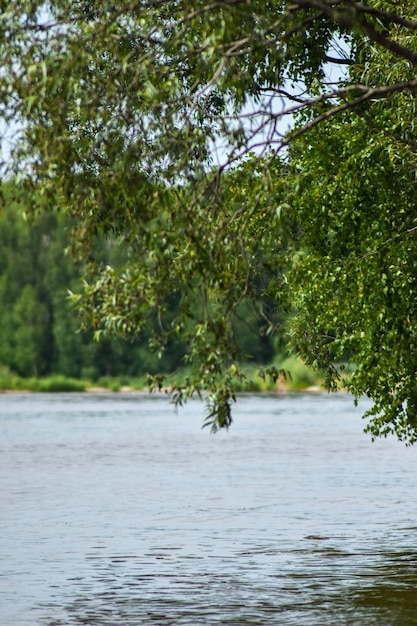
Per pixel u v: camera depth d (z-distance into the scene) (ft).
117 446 350.84
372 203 126.72
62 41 86.79
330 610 112.27
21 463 293.23
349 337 131.03
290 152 94.22
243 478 249.75
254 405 608.60
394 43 88.33
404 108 117.60
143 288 89.56
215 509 194.49
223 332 90.27
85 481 245.86
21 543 157.38
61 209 93.20
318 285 126.41
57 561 142.61
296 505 199.00
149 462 294.46
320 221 129.80
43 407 625.82
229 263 92.58
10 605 116.26
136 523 177.37
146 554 147.54
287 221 92.99
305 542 156.87
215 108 108.37
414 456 304.71
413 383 132.36
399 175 124.16
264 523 176.24
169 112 87.97
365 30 87.45
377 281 122.52
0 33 86.53
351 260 124.98
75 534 165.78
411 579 128.67
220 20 85.66
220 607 114.42
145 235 88.74
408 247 121.49
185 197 90.74
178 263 90.22
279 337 93.61
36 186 89.51
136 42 94.43
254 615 110.42
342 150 130.41
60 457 311.68
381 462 287.48
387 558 143.23
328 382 140.77
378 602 115.96
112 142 88.33
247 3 85.25
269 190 90.74
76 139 90.02
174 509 194.70
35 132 88.02
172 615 110.83
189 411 579.89
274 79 95.14
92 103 88.38
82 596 120.57
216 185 90.79
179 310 90.58
